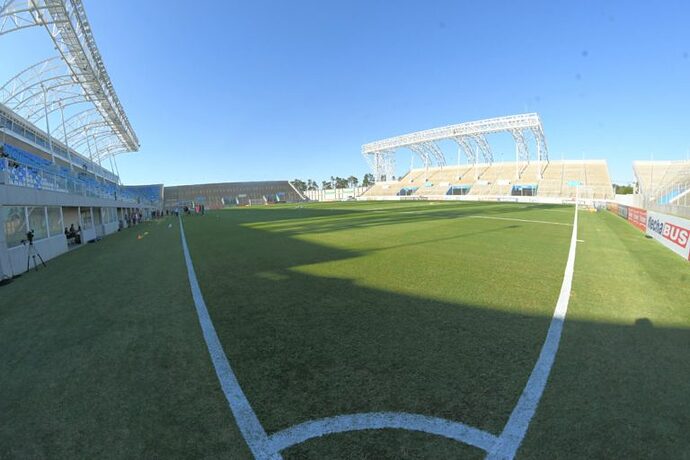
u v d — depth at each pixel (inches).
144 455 94.5
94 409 117.9
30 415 116.6
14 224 420.8
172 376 137.3
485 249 423.5
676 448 90.6
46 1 589.6
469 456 89.7
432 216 1031.0
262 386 126.4
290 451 93.4
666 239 443.5
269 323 189.6
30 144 1119.0
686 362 137.2
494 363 137.9
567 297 225.0
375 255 390.3
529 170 2871.6
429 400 114.1
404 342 159.5
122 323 202.2
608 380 124.3
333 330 176.2
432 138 2871.6
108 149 1947.6
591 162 2706.7
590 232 611.2
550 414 105.5
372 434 98.7
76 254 556.4
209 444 97.5
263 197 4621.1
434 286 255.4
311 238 570.6
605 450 90.3
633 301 215.9
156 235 818.2
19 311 241.8
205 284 285.0
